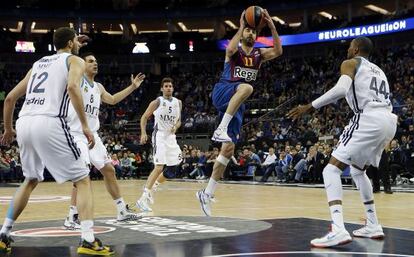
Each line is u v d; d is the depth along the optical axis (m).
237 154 19.92
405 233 5.07
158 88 31.77
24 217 6.81
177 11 32.38
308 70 28.19
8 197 10.94
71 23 33.59
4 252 4.10
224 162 6.00
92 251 3.96
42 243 4.52
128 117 29.28
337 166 4.66
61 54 4.29
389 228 5.41
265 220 6.08
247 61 5.79
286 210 7.54
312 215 6.82
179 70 33.66
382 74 4.84
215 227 5.45
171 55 33.22
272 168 17.20
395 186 13.88
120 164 21.47
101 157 5.93
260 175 17.91
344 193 11.27
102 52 33.25
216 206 8.26
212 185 6.09
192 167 20.50
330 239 4.20
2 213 7.48
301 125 20.48
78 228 5.47
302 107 4.59
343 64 4.73
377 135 4.62
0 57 32.03
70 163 4.14
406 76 22.95
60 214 7.24
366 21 28.77
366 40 4.87
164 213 7.14
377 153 4.80
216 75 31.38
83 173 4.19
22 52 31.73
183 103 29.00
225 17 32.31
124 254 3.94
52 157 4.13
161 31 36.81
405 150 14.45
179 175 20.97
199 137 24.48
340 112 19.67
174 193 11.77
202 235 4.86
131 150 23.16
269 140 19.72
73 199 5.50
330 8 30.36
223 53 33.12
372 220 4.80
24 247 4.32
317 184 15.27
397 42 28.16
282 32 31.17
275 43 5.84
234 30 33.72
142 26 35.75
